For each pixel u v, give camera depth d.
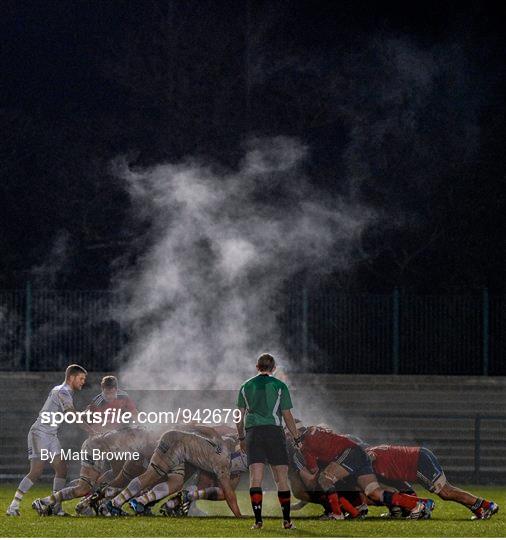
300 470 45.59
